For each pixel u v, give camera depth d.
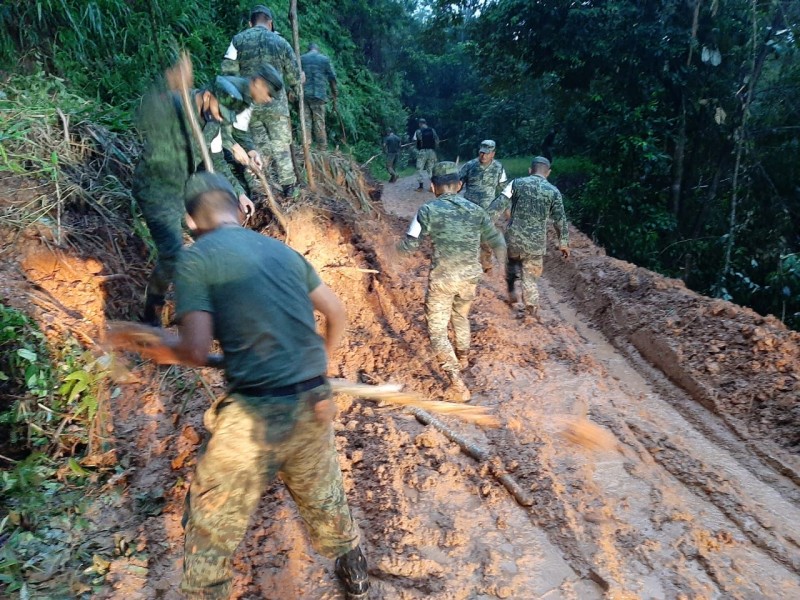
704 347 5.48
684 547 3.35
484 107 31.28
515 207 6.67
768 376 4.91
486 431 4.38
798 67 12.09
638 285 7.08
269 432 2.35
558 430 4.43
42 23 7.07
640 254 13.29
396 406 4.59
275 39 6.52
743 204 12.41
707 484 3.89
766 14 12.04
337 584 3.05
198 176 2.71
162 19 8.17
